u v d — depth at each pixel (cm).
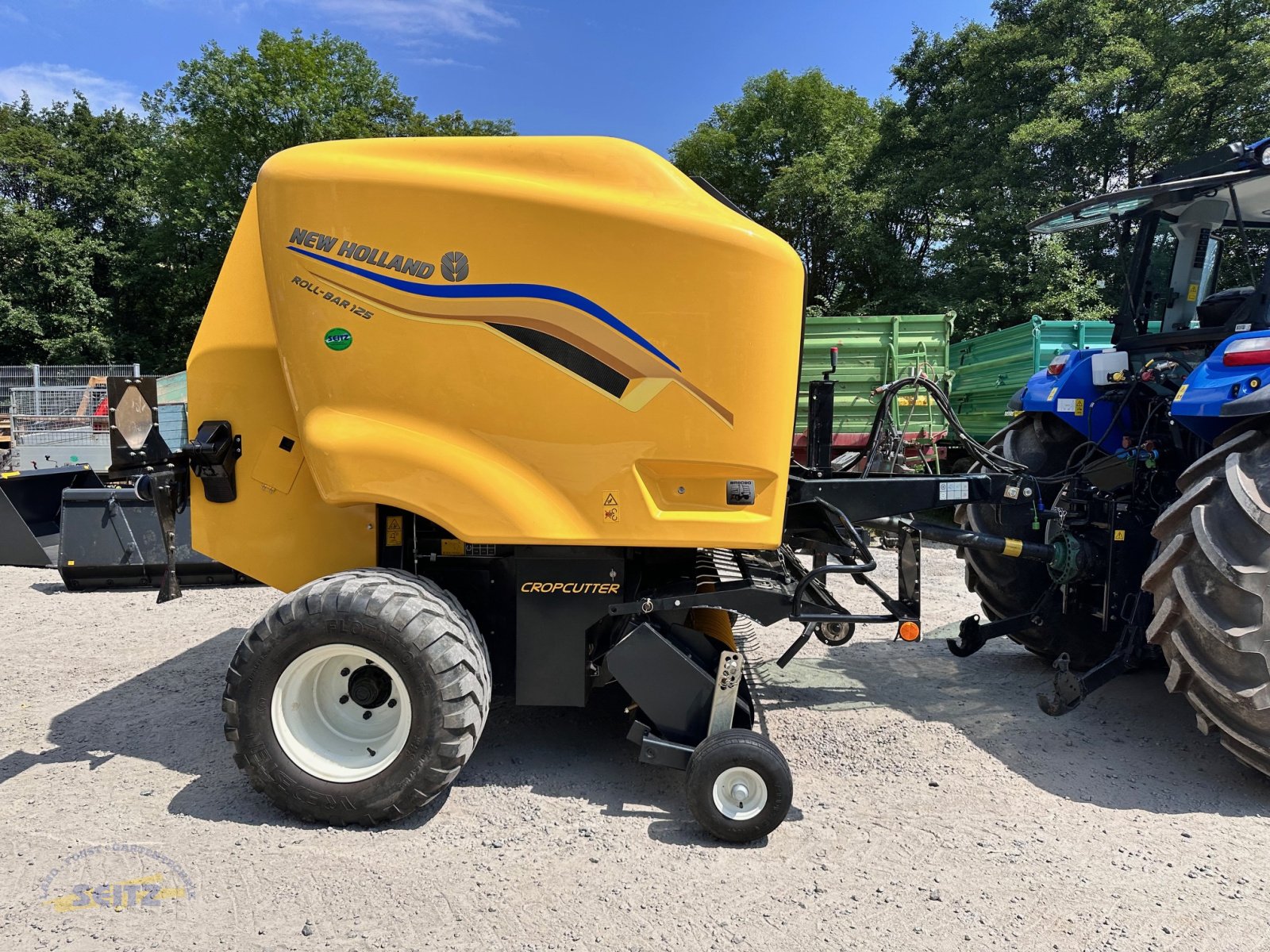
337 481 258
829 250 1936
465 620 263
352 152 260
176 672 416
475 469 254
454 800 277
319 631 248
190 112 2427
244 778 292
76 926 204
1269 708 257
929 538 344
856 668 431
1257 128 1301
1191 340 363
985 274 1424
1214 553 263
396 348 255
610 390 251
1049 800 280
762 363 251
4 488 703
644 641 269
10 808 268
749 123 2212
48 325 2511
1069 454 438
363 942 199
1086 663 423
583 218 246
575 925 206
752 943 199
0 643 470
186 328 2714
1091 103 1337
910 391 852
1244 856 243
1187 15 1363
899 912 212
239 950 195
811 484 297
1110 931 205
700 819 246
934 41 1811
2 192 2880
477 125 3055
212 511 294
